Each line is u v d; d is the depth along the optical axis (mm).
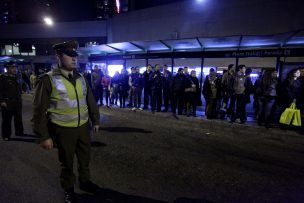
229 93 7035
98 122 2916
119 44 9883
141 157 4207
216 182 3295
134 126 6637
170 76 8820
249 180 3389
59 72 2369
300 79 6160
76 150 2721
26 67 21266
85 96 2627
